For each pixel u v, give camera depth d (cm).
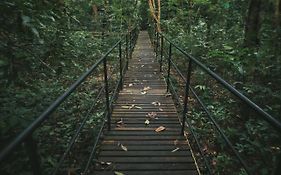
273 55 521
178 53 906
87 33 1146
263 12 632
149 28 2367
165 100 579
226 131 445
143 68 945
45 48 320
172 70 871
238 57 563
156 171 307
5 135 235
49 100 353
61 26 352
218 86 643
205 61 733
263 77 507
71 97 521
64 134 394
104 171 306
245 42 598
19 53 261
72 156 353
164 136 395
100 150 352
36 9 291
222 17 1127
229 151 412
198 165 345
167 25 1404
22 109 263
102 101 571
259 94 466
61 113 445
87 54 909
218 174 358
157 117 476
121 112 500
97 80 751
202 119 495
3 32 263
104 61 372
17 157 266
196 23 1259
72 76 635
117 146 362
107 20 1538
